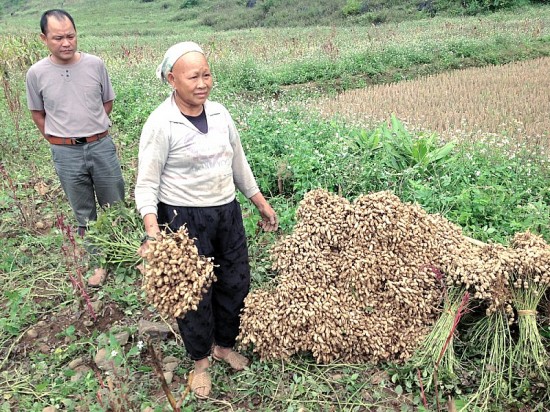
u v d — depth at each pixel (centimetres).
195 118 294
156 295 278
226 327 337
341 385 326
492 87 1158
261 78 1336
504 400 306
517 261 329
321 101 1112
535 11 2447
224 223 313
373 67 1434
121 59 1584
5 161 704
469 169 579
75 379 336
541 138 759
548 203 529
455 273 337
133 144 766
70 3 5722
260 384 326
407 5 3009
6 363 359
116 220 446
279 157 618
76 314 400
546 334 340
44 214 573
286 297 338
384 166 577
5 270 459
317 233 358
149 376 336
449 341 319
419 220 367
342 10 3206
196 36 2812
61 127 410
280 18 3431
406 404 309
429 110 996
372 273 346
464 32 1889
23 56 1387
